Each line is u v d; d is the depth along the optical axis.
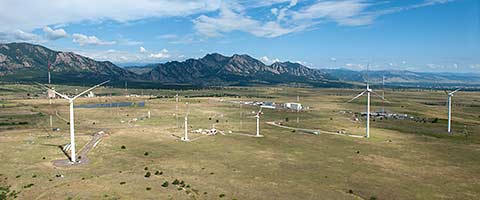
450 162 128.88
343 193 94.38
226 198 88.62
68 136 170.75
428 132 192.88
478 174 114.25
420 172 115.75
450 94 195.88
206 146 151.75
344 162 127.12
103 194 90.00
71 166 117.38
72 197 88.19
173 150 143.12
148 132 185.12
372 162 127.62
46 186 96.69
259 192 93.44
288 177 107.75
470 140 171.38
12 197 89.12
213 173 110.38
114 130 190.88
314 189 97.00
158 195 89.75
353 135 182.00
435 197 93.06
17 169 112.69
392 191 96.94
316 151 144.50
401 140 170.00
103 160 125.56
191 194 90.94
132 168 115.62
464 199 92.06
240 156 133.75
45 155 131.50
